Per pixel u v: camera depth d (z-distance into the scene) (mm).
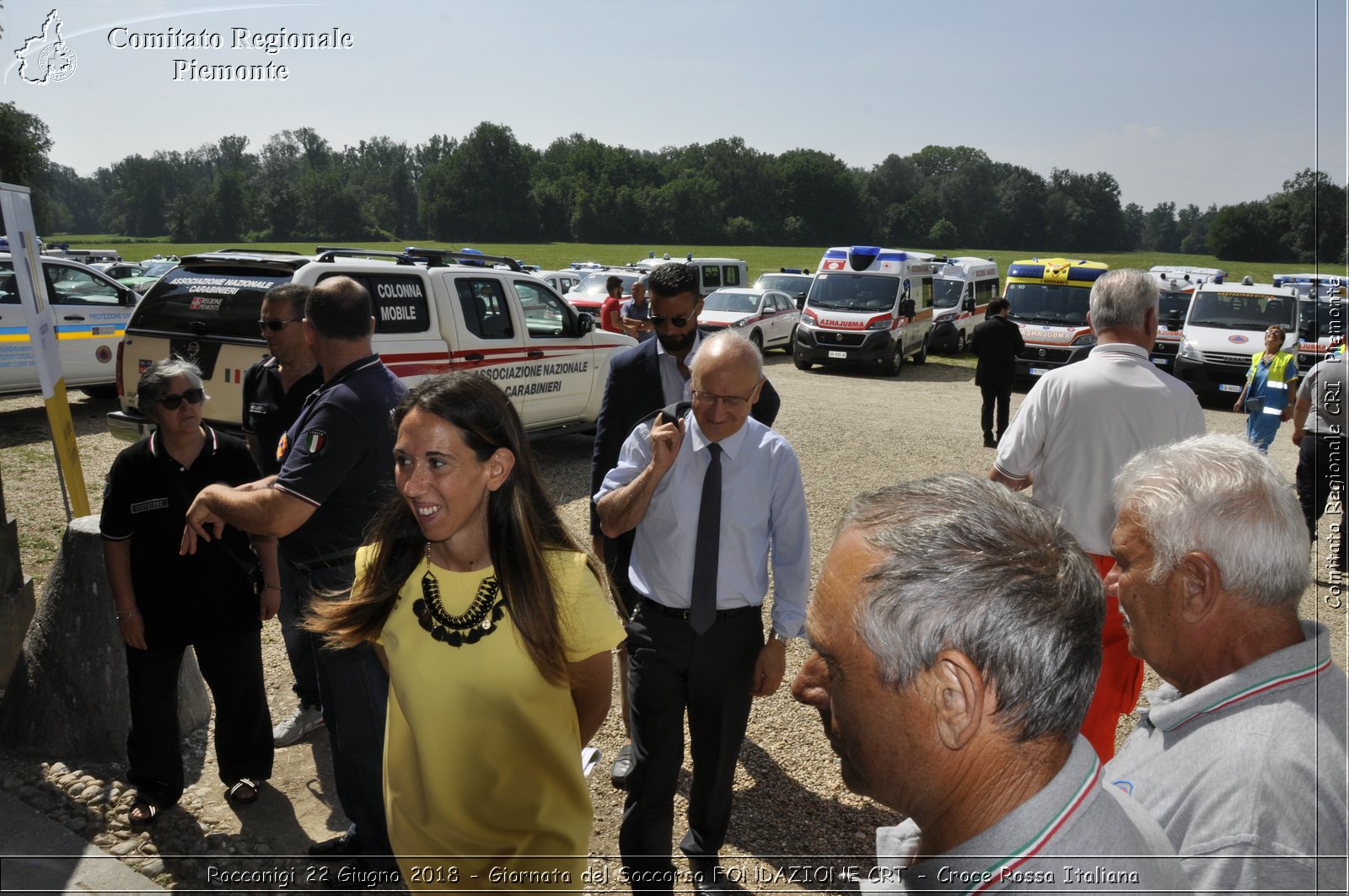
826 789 3533
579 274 22734
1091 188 120625
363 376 2803
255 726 3258
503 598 1867
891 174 126000
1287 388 8438
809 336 17297
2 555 4191
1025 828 900
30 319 5207
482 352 7855
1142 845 935
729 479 2607
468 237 97375
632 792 2693
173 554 2969
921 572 923
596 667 1976
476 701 1863
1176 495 1396
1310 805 1174
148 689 3047
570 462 9320
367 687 2760
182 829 3115
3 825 3055
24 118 20078
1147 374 2988
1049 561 945
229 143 68375
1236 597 1342
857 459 10141
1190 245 126938
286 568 3455
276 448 3707
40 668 3535
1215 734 1287
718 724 2680
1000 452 3252
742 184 117188
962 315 21312
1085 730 2848
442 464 1800
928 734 945
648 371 3365
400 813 1962
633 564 2740
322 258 7004
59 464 5445
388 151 103625
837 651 991
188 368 2943
